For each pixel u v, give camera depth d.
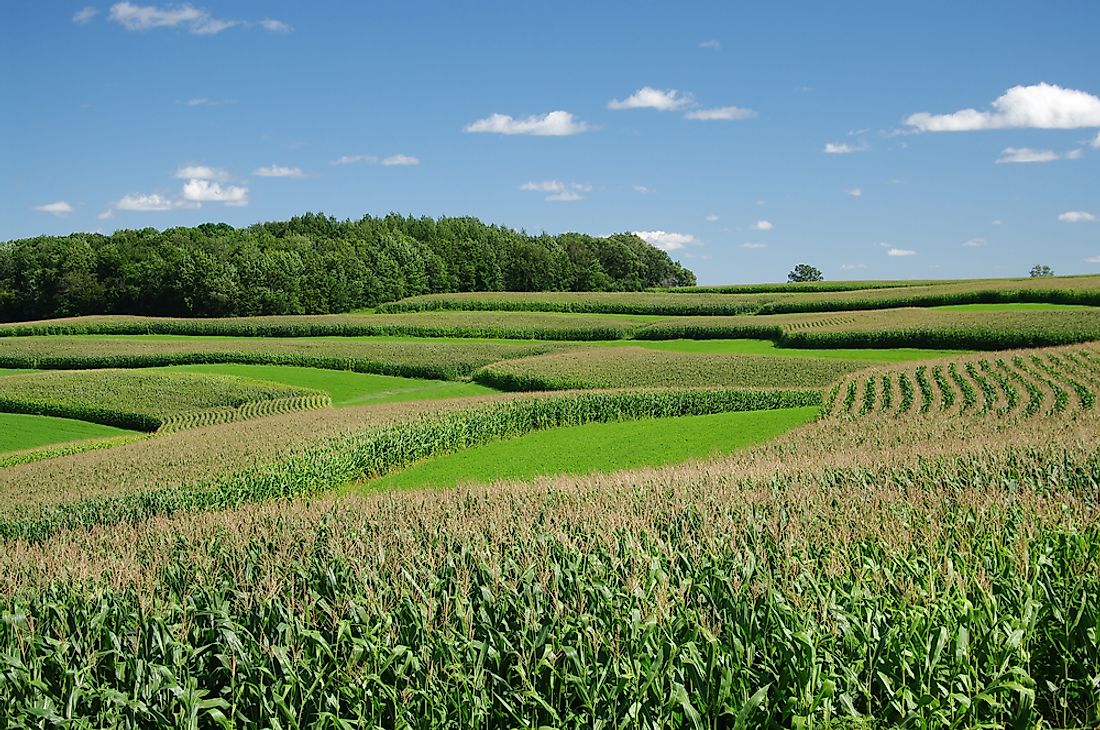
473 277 157.62
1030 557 9.69
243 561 11.61
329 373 68.88
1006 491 14.19
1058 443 18.12
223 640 8.77
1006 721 7.76
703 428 38.34
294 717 7.48
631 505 14.20
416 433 35.00
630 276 174.38
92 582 10.63
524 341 86.62
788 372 56.56
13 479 28.78
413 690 7.59
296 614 9.16
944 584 8.70
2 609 9.47
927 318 78.12
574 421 44.00
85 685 7.99
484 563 9.80
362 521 14.27
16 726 7.93
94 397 53.38
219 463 29.12
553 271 161.88
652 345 81.94
